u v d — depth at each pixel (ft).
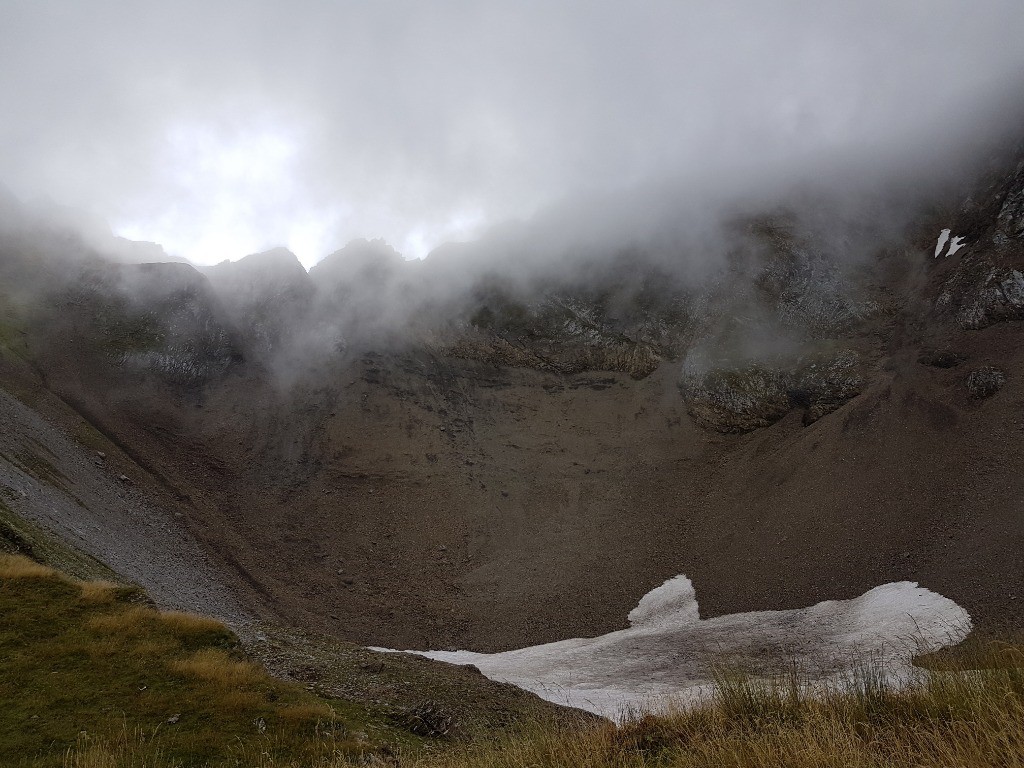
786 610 192.95
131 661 65.77
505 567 268.62
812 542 221.25
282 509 295.89
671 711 36.52
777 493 262.47
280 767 50.96
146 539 202.69
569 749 34.01
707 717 32.81
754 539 240.73
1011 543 166.81
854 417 275.39
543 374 424.05
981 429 225.35
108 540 157.89
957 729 23.02
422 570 269.64
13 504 118.52
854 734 25.13
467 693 104.01
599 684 149.79
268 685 68.69
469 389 407.64
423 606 242.17
